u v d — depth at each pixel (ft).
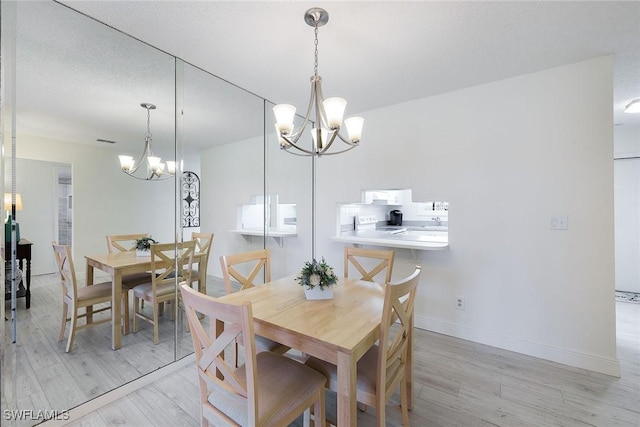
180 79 7.72
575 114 7.14
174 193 7.89
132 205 7.04
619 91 8.53
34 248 5.36
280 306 5.19
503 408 5.69
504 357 7.63
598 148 6.90
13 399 4.83
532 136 7.66
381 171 10.19
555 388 6.31
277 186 11.44
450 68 7.36
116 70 6.63
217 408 3.97
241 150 9.97
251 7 5.09
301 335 4.14
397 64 7.14
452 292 8.92
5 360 4.75
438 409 5.67
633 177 12.68
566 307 7.30
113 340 6.51
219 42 6.18
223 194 9.50
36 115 5.43
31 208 5.36
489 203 8.27
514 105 7.88
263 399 3.87
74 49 5.93
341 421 3.84
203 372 4.00
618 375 6.68
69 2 4.93
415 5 5.03
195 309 3.86
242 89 8.59
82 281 6.10
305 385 4.23
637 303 11.47
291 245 12.26
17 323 5.02
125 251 6.88
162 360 7.23
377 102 9.67
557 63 7.15
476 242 8.48
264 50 6.50
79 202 6.10
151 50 6.46
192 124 8.58
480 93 8.36
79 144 6.12
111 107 6.62
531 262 7.72
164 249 7.67
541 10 5.18
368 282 6.81
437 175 9.07
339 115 5.00
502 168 8.07
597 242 6.93
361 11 5.19
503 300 8.12
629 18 5.39
